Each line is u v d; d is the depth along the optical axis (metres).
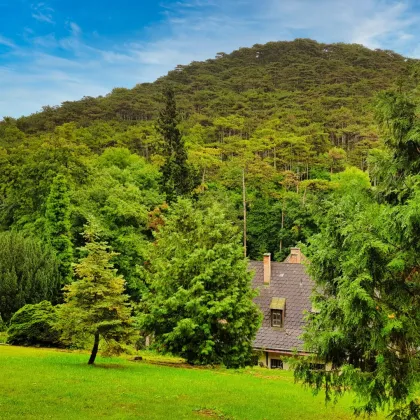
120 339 19.00
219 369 22.86
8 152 86.44
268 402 15.10
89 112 175.12
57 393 13.15
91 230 19.00
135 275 44.88
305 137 89.06
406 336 10.15
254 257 67.00
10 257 33.03
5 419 10.27
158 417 11.72
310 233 61.53
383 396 10.40
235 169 72.19
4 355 20.30
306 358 12.33
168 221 25.83
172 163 52.88
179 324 21.00
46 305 26.67
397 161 12.32
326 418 13.81
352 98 145.75
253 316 23.75
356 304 9.90
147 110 181.62
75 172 51.56
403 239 9.86
